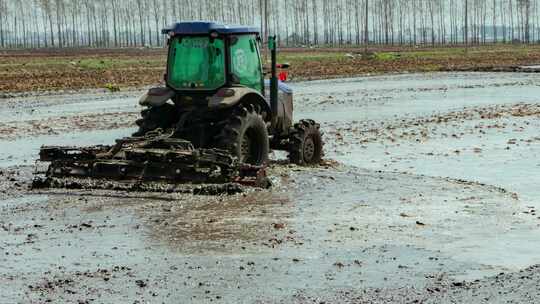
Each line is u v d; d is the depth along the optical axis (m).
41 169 20.42
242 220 14.46
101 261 11.85
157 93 19.05
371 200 16.20
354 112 36.81
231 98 18.11
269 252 12.34
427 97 45.41
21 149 24.92
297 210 15.27
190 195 16.55
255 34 19.81
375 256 12.12
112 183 17.30
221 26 18.80
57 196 16.66
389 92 49.81
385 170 20.38
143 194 16.67
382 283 10.76
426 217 14.70
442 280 10.85
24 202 16.09
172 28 18.98
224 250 12.45
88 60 95.31
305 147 20.67
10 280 10.90
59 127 31.42
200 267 11.53
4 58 101.56
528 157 22.45
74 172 17.84
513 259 11.91
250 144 18.97
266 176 17.42
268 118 19.59
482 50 147.38
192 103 19.17
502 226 14.02
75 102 43.91
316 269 11.43
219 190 16.62
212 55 18.83
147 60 98.12
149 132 18.53
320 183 17.98
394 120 32.94
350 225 14.08
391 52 134.50
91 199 16.31
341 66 84.69
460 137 27.02
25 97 46.88
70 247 12.65
